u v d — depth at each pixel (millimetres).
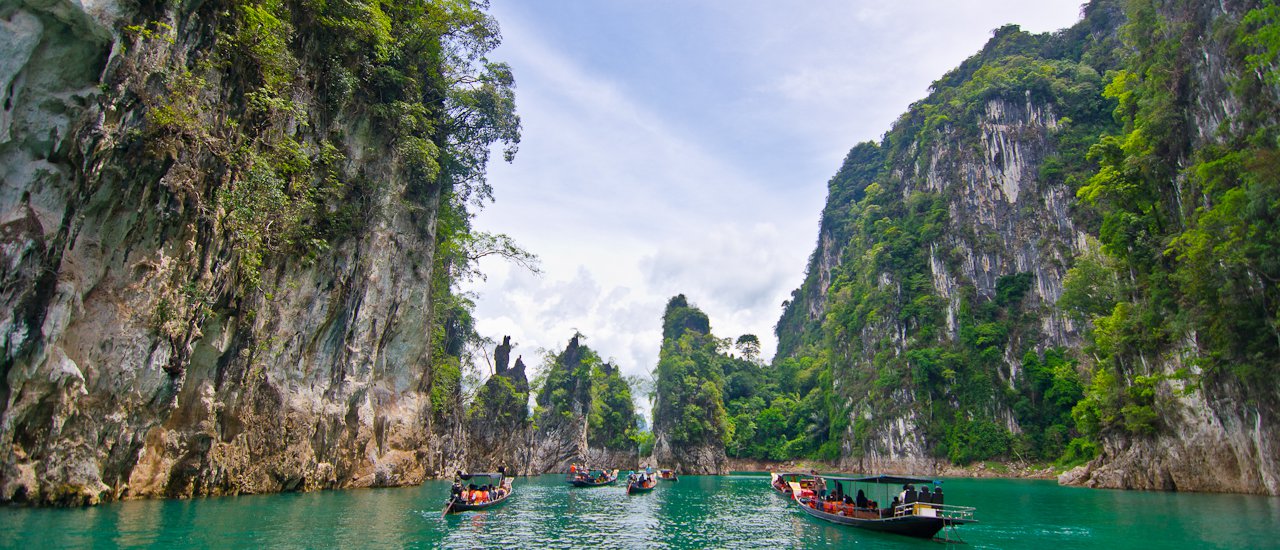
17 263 19156
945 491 55156
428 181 46031
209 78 25141
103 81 20359
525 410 90875
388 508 30703
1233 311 39656
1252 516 30969
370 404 41906
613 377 117125
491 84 50719
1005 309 101562
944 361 100562
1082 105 109375
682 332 138000
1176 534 26203
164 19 22375
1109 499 42594
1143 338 50438
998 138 114125
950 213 116562
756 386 137375
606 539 26062
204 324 27078
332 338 37312
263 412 31594
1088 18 125500
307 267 34031
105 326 22062
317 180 33531
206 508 25266
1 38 18422
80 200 20719
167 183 23000
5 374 19156
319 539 21094
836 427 117000
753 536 27266
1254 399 40656
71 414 21250
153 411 24188
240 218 26766
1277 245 35500
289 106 28078
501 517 31547
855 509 30406
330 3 32312
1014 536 26500
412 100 41656
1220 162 39875
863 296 123250
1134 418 51156
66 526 19016
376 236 40750
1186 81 47594
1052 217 102375
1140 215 51250
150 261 23172
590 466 106250
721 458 105875
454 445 64938
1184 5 48906
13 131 19047
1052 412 90000
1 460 19578
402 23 39875
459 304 62250
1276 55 39469
